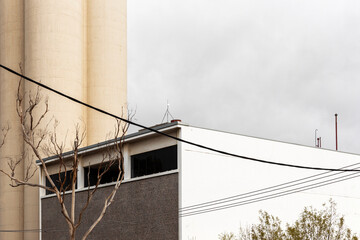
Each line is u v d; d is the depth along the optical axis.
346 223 39.28
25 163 48.41
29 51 51.50
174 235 32.00
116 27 56.09
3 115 53.38
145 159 35.06
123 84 55.97
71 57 51.66
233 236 33.28
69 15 52.19
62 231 40.59
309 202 37.47
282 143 36.84
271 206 35.56
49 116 48.91
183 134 32.50
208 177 33.06
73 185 25.30
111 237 36.38
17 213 51.31
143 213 34.31
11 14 55.50
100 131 53.22
